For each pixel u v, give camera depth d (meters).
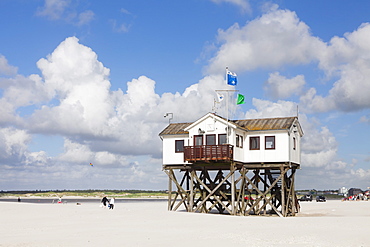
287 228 33.06
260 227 34.03
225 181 53.50
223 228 33.53
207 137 50.91
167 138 54.06
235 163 50.03
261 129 50.97
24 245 24.88
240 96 53.66
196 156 49.84
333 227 33.38
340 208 68.88
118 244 25.38
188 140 52.59
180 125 55.31
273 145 50.75
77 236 28.89
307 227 33.56
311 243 25.78
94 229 33.00
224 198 54.31
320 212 60.75
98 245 25.00
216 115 50.59
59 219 41.03
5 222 38.41
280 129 50.03
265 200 50.97
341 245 25.09
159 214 45.75
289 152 50.28
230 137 49.44
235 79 52.09
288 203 51.84
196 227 34.38
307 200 114.25
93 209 54.19
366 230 31.47
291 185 53.06
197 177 52.03
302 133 55.94
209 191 51.09
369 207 71.12
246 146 51.94
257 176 53.59
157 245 25.03
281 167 50.06
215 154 48.84
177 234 29.95
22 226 35.19
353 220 39.16
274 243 25.83
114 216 43.78
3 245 24.83
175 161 53.22
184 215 44.91
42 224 36.75
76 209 53.94
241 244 25.50
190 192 52.06
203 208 53.31
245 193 55.50
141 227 34.44
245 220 40.28
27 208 53.66
